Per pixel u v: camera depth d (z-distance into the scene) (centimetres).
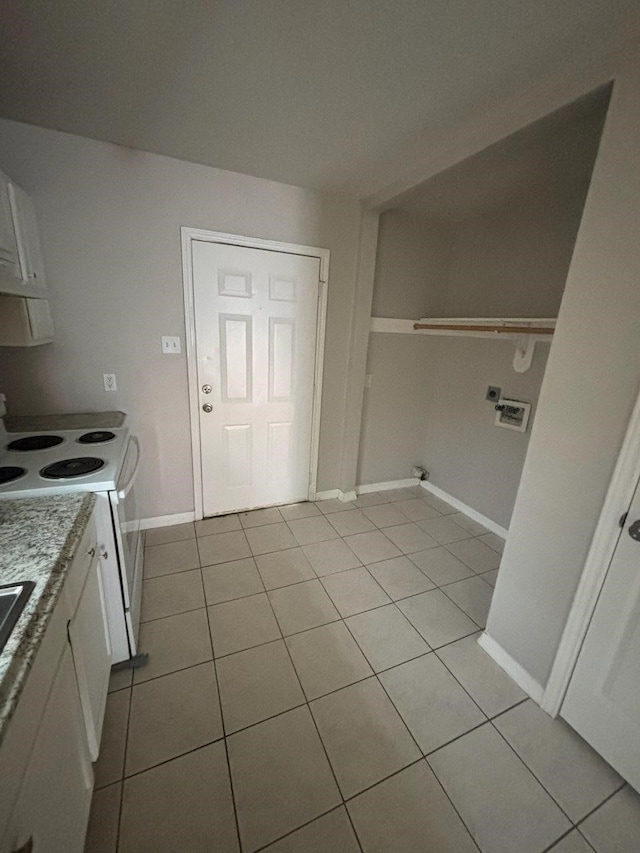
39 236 179
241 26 109
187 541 238
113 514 132
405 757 123
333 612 184
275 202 224
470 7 100
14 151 170
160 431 235
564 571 131
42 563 86
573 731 134
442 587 206
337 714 135
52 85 139
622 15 99
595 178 112
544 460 135
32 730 64
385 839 102
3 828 52
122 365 215
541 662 142
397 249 275
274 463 278
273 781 114
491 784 116
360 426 299
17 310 150
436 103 144
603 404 115
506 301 252
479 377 276
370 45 115
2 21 108
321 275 250
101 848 97
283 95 142
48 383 202
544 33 108
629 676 114
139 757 118
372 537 253
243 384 250
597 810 111
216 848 99
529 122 136
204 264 219
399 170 201
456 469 301
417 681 150
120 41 116
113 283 202
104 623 130
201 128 167
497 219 253
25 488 121
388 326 288
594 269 114
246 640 165
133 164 191
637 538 109
